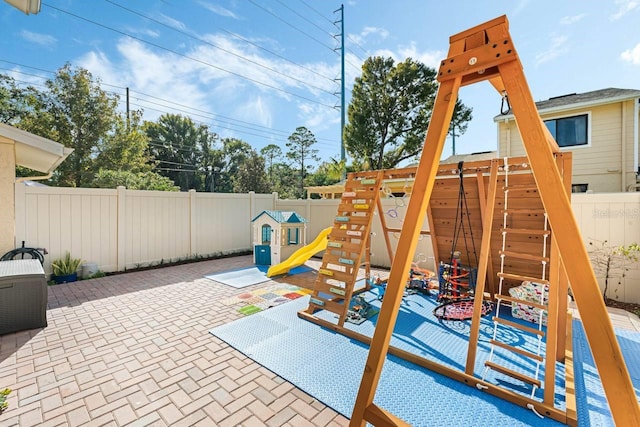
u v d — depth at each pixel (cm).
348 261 370
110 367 261
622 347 299
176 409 209
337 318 368
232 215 829
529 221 368
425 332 338
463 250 448
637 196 427
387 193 503
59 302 429
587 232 462
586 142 818
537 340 320
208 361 271
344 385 235
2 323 320
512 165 308
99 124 1475
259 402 216
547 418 201
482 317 380
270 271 577
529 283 377
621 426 102
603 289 449
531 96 127
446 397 223
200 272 615
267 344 303
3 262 383
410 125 1498
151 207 671
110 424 195
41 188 527
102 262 598
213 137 3344
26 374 250
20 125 1317
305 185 3288
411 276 505
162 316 377
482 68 138
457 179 407
